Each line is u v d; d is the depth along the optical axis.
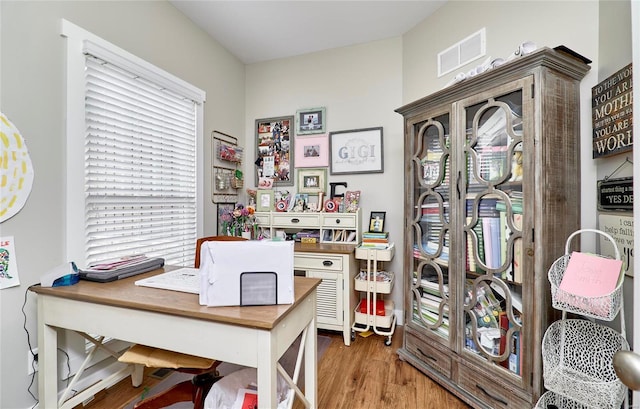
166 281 1.39
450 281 1.72
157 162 2.14
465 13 2.08
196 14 2.37
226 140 2.90
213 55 2.71
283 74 3.09
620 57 1.26
